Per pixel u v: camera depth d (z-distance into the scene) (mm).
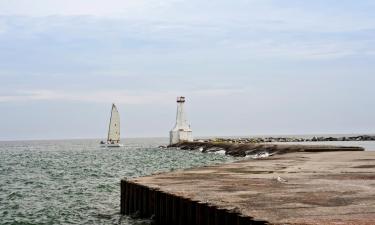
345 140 161875
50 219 22094
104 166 61844
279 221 11336
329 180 20094
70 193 32031
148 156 87375
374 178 20547
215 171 27141
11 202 27797
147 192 19375
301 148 63219
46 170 55750
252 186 18828
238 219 12211
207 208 14094
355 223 11070
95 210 24531
